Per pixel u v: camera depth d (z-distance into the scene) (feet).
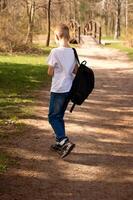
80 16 248.73
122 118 31.24
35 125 28.22
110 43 136.77
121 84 48.47
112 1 224.53
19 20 104.22
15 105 34.53
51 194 17.42
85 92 21.34
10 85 44.80
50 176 19.40
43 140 24.84
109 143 24.71
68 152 21.49
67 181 18.85
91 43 130.62
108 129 27.91
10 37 91.04
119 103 37.04
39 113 31.94
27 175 19.43
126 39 122.83
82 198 17.10
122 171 20.21
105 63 73.82
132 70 62.49
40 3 125.59
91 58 83.46
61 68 21.27
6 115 30.68
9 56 82.12
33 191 17.67
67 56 21.26
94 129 27.78
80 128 27.94
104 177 19.43
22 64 66.08
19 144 23.93
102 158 21.99
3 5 102.42
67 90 21.34
